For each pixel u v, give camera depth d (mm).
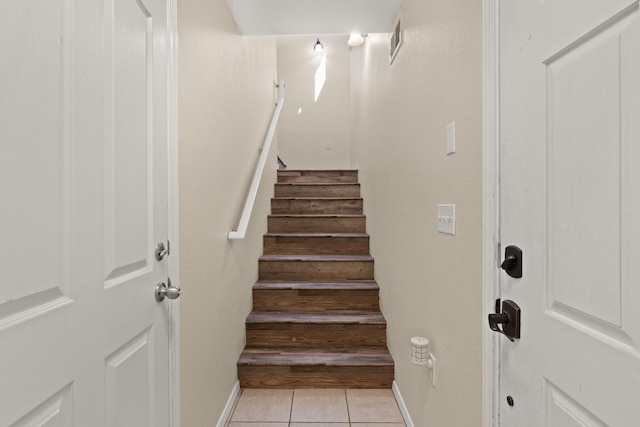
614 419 558
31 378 601
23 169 588
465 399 1090
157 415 1054
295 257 2818
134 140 933
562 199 671
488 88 920
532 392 758
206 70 1527
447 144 1241
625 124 540
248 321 2285
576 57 634
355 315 2406
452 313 1197
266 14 2029
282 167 4758
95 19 769
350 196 3762
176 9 1205
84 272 731
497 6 891
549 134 705
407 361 1771
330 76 5320
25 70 592
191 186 1344
